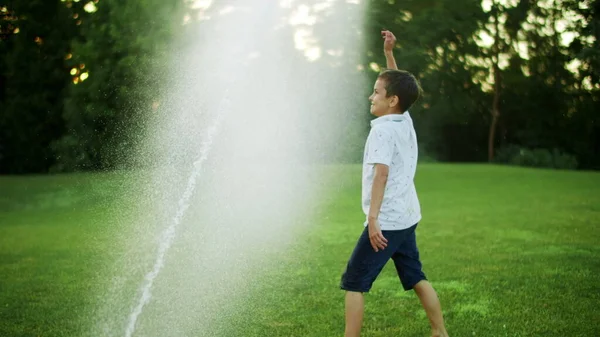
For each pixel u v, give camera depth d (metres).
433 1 14.70
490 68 30.78
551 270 4.91
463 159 31.44
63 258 5.80
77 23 19.61
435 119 28.53
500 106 32.34
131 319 3.78
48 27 20.89
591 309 3.81
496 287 4.38
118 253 5.94
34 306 4.10
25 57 21.17
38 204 10.52
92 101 12.70
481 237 6.66
